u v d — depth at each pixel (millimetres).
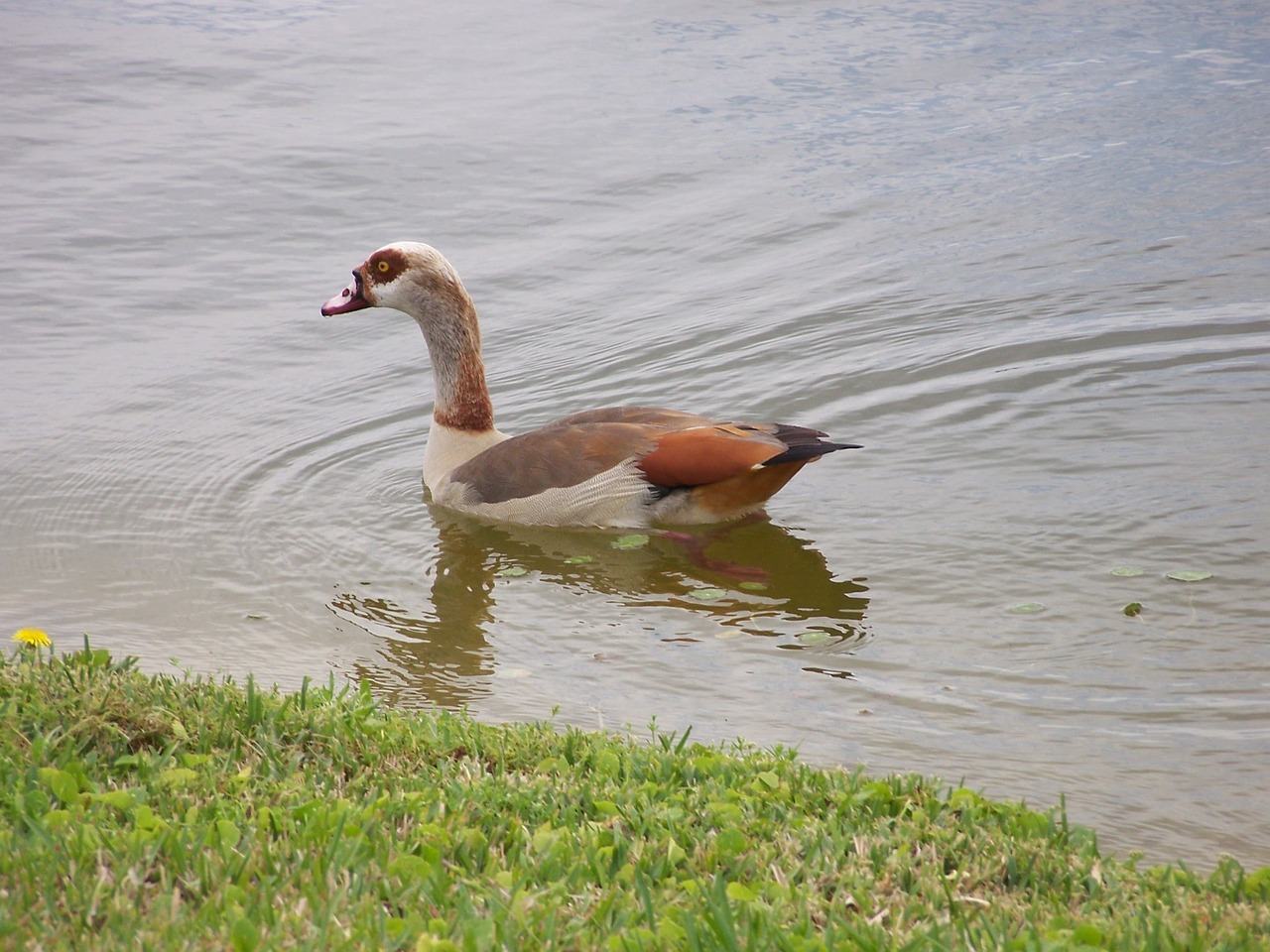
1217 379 15344
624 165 22016
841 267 18688
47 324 17844
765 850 6488
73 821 6273
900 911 6016
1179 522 12539
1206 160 21125
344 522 13633
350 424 15820
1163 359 15828
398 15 29234
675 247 19547
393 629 11430
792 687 10195
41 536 13227
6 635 11172
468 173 21938
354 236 20203
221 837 6188
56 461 14719
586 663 10695
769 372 16297
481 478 13812
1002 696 9953
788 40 27141
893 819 7078
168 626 11461
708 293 18281
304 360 17328
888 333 16953
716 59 26266
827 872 6352
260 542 13156
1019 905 6184
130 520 13586
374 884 5910
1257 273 17641
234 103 24797
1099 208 19797
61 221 20531
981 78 24828
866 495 13578
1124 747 9180
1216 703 9742
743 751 8539
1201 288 17375
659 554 12820
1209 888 6535
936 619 11250
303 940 5410
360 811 6613
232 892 5668
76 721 7535
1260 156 21094
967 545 12438
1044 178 20906
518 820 6648
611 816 6887
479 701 10016
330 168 22172
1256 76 24172
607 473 13250
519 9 29391
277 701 8336
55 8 29688
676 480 13031
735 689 10180
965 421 14922
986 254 18719
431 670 10609
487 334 17531
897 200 20484
